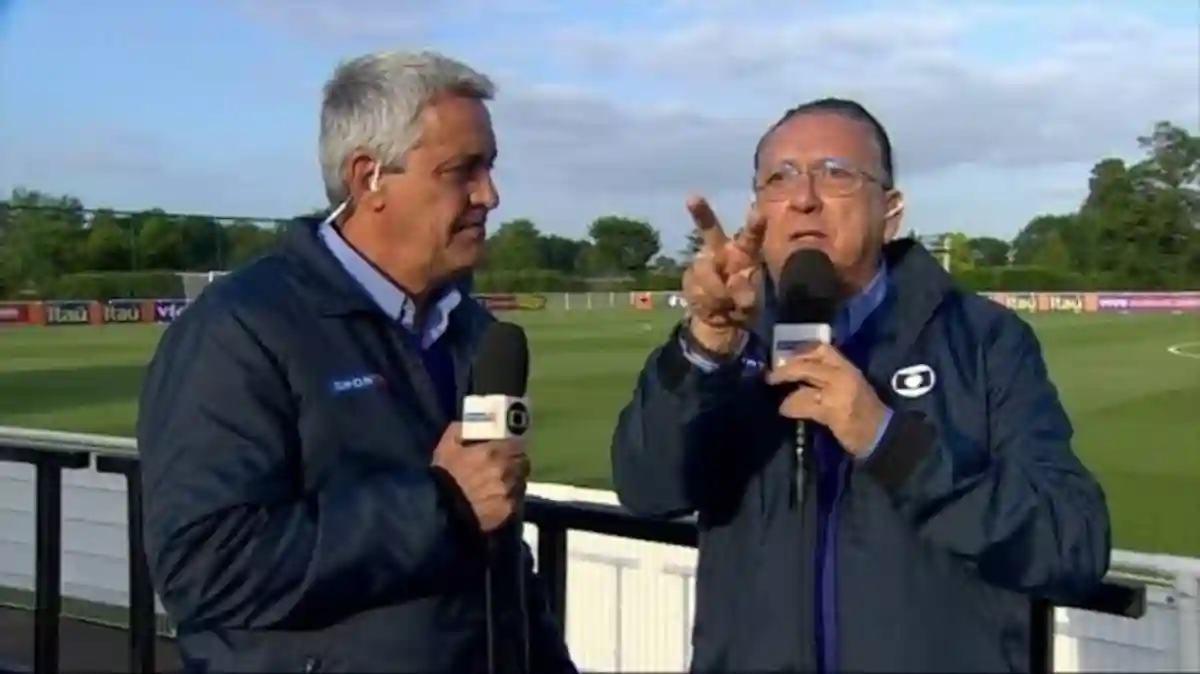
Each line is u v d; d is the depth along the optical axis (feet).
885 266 7.75
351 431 6.88
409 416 7.07
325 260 7.11
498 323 7.57
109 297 132.26
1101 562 6.97
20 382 86.63
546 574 9.97
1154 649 11.58
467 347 7.66
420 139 6.91
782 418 7.43
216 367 6.69
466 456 6.71
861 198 7.34
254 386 6.70
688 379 7.13
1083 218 223.10
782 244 7.44
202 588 6.54
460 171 7.04
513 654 7.41
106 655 18.66
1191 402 77.30
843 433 6.73
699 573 7.76
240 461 6.60
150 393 6.85
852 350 7.48
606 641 15.21
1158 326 140.87
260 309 6.83
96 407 72.90
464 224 7.13
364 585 6.63
